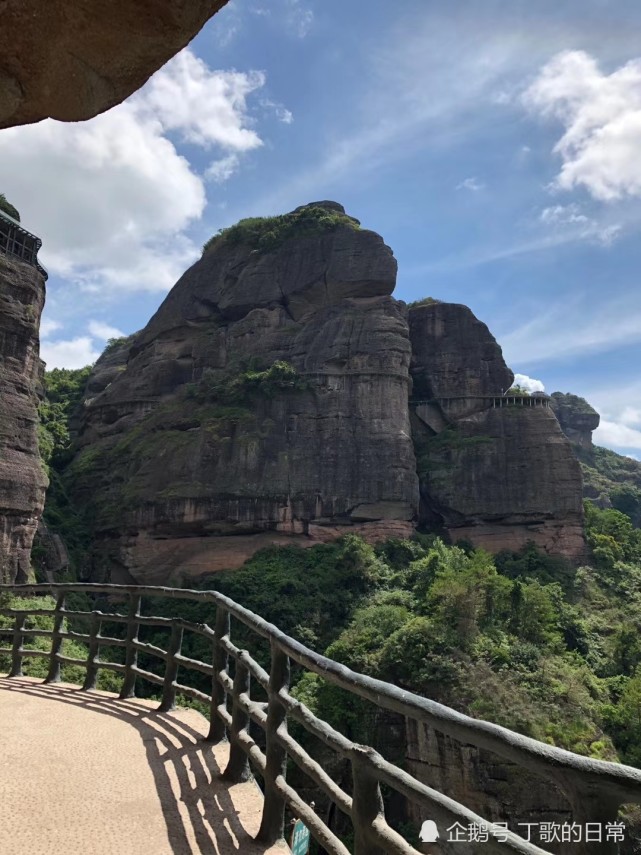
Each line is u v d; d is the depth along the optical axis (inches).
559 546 2381.9
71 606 1713.8
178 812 185.3
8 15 118.3
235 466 2212.1
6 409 1472.7
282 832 171.0
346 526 2249.0
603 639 1817.2
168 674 289.7
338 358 2436.0
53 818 177.0
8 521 1441.9
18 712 285.4
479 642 1448.1
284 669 174.2
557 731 1204.5
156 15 119.8
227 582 1888.5
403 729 1274.6
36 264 1620.3
